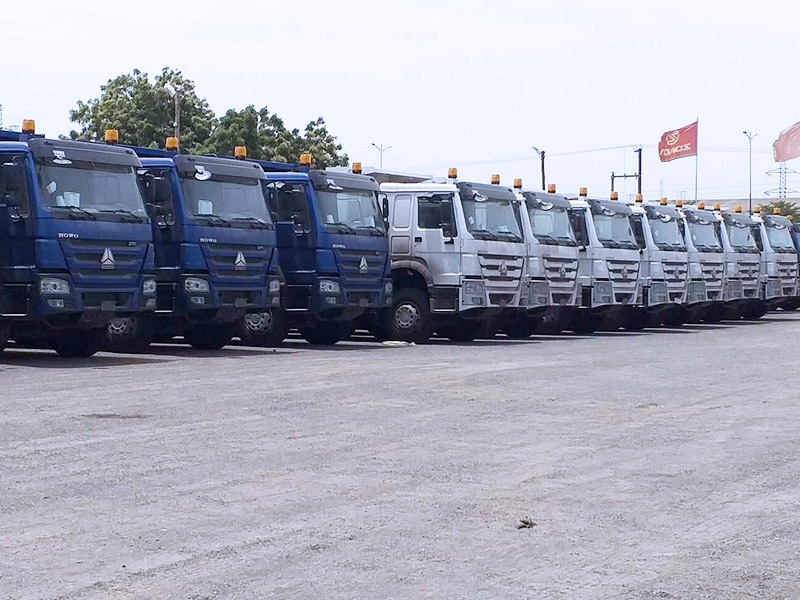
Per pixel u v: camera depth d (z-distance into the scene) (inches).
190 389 552.4
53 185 667.4
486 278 906.1
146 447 394.6
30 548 267.1
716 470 368.8
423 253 899.4
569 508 314.0
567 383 601.0
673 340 982.4
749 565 261.6
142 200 713.6
